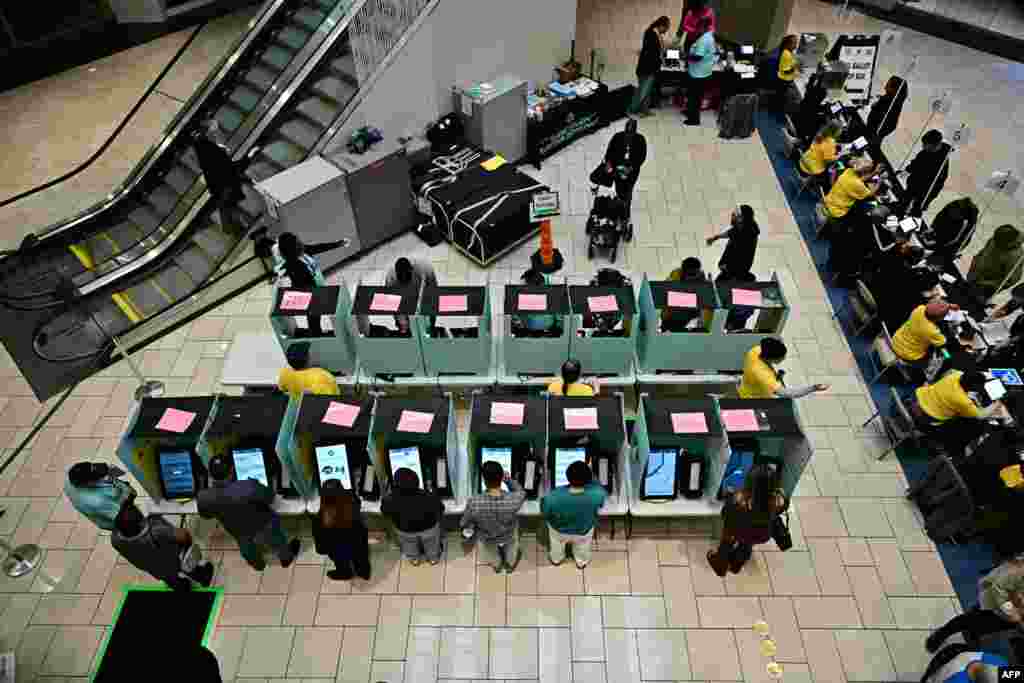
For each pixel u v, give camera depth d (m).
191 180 8.85
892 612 5.23
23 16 11.17
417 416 5.07
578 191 9.38
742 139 10.38
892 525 5.76
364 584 5.46
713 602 5.31
